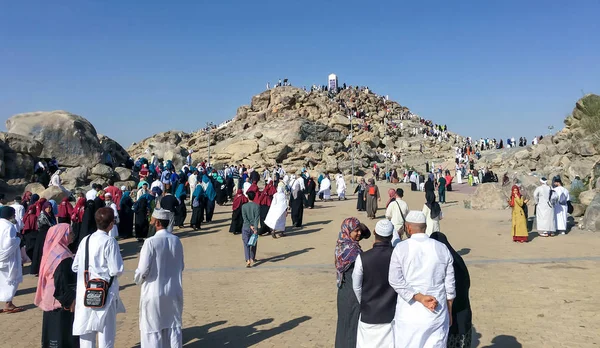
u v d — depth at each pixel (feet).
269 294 31.63
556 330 22.61
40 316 27.86
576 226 52.90
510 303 27.04
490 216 66.95
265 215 56.29
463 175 143.54
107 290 18.25
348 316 17.61
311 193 83.92
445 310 14.10
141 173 92.84
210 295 31.83
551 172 96.99
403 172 150.71
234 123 250.78
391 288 16.05
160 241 18.79
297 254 45.68
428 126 270.46
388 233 16.43
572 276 32.24
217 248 49.73
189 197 90.38
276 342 22.57
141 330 18.48
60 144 95.91
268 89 263.29
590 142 95.76
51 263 20.31
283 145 174.91
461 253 42.11
